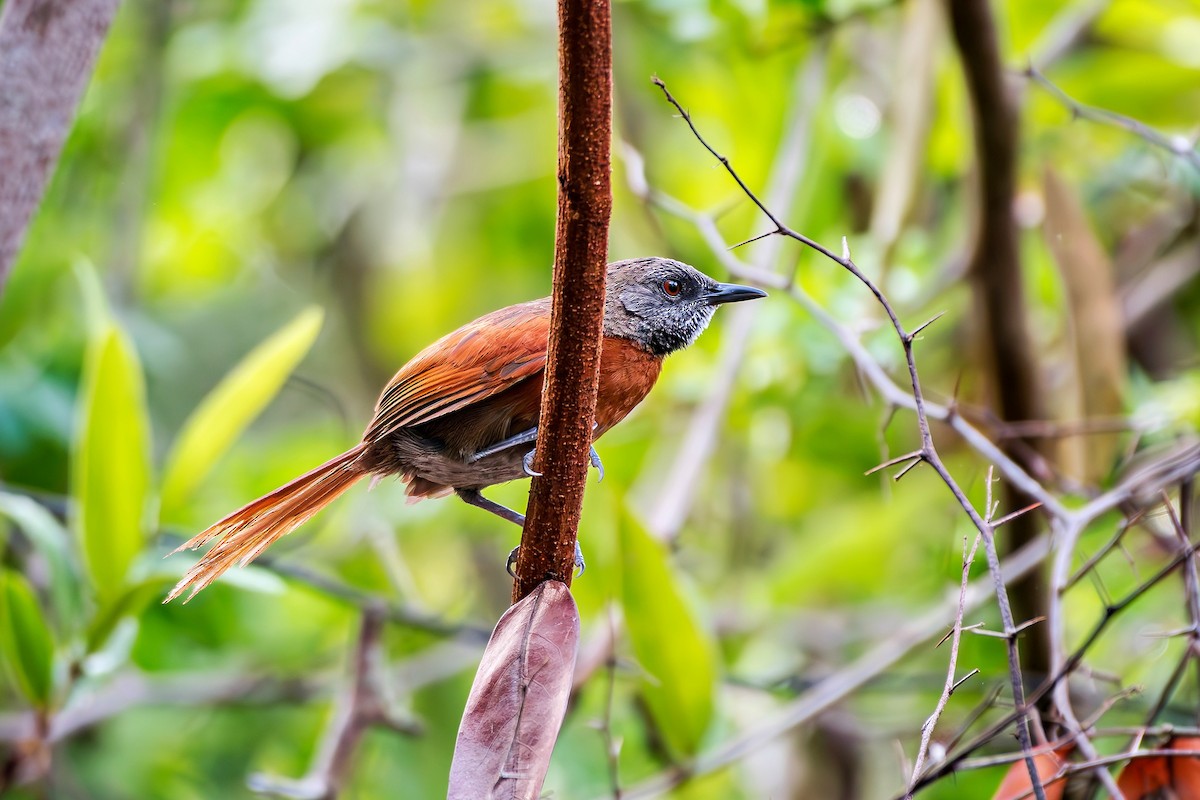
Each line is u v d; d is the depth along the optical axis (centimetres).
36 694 848
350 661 1009
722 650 1220
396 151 1455
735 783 1201
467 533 1361
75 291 1291
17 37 698
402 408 722
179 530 1035
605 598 932
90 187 1346
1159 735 624
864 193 1302
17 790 1027
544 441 549
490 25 1465
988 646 982
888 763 1200
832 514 1284
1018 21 1279
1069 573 819
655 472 1320
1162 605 1020
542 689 533
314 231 1589
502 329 731
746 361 1127
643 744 1084
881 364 975
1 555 1155
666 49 1303
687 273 826
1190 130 1180
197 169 1455
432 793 1192
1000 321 965
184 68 1383
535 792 516
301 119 1485
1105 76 1194
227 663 1231
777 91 1184
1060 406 1075
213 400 911
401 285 1467
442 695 1247
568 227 521
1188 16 1216
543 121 1470
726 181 1212
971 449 1002
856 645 1280
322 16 1388
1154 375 1254
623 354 789
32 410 1129
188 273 1528
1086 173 1254
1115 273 1232
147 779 1209
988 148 922
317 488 749
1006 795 652
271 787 870
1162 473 802
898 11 1213
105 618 852
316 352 1578
